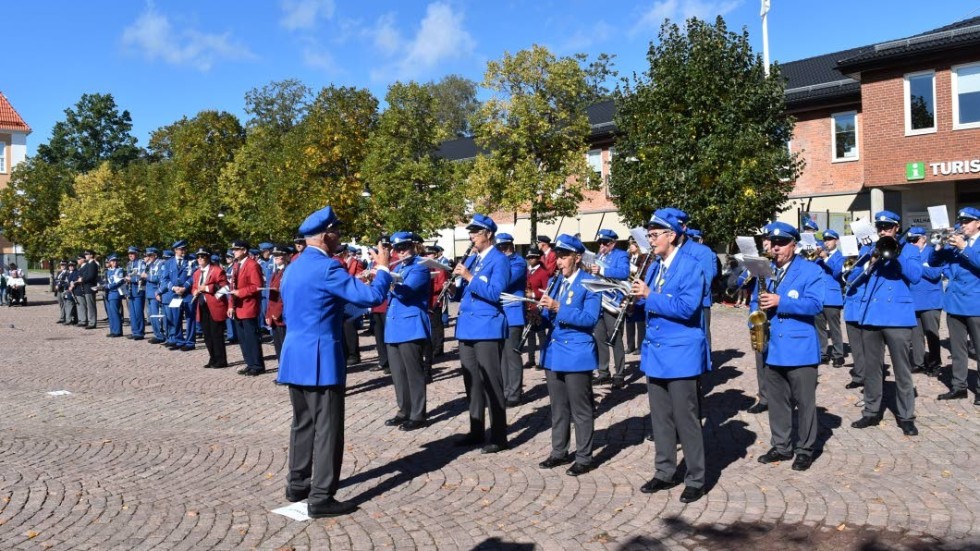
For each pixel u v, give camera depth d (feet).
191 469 22.21
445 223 88.99
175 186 112.06
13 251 175.01
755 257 20.90
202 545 16.47
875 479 19.88
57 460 23.24
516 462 22.62
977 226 27.76
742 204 62.49
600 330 34.27
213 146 112.06
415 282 26.78
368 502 19.29
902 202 75.41
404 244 26.94
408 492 20.02
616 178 70.28
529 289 39.34
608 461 22.47
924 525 16.69
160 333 56.34
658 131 65.98
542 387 34.45
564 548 16.19
